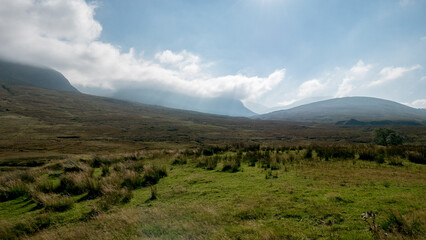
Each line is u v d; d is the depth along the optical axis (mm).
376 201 6148
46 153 35062
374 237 4180
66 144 47094
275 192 7633
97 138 61500
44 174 12688
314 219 5328
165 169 12078
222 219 5680
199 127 110812
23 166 23516
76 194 9117
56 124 86250
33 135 59812
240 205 6543
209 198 7508
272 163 12555
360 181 8438
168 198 7828
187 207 6668
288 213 5734
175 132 87000
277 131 107938
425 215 4930
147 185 9898
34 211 7523
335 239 4324
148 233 5211
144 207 7055
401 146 16766
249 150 19766
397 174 9414
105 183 9438
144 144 52281
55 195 8406
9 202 8664
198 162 14547
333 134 90812
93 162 15258
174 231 5207
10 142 46562
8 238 5750
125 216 6125
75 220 6555
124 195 8078
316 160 13266
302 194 7176
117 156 17672
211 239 4707
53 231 5898
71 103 161250
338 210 5676
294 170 10977
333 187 7820
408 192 6941
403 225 4473
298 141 64375
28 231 6078
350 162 12352
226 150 20734
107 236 5215
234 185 8914
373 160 12711
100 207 7211
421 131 82625
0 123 74562
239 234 4812
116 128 87500
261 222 5363
